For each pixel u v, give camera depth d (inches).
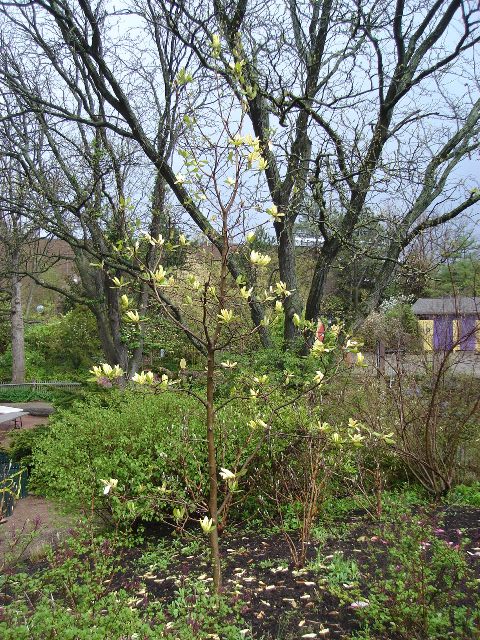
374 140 273.0
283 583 133.8
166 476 187.8
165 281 103.2
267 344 290.2
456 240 250.5
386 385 217.3
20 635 79.0
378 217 284.5
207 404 114.7
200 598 111.2
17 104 362.6
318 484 173.5
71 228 379.6
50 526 203.2
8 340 914.7
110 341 394.0
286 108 256.8
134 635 89.0
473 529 158.9
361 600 110.8
